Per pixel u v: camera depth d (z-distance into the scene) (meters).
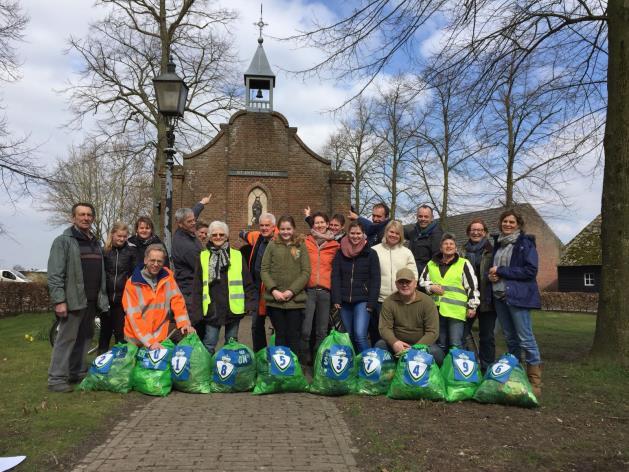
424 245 7.40
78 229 6.19
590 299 26.31
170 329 7.46
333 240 7.12
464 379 5.52
